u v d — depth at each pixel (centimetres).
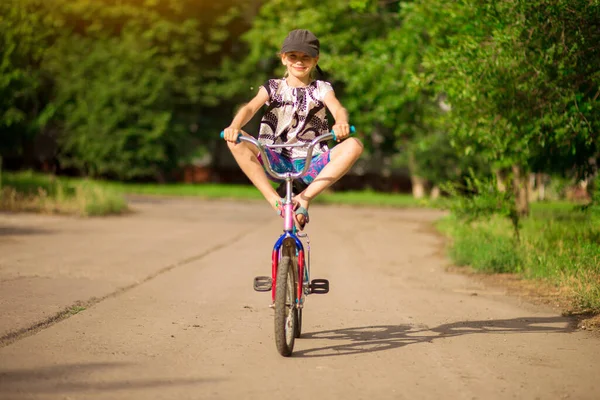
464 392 524
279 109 651
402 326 769
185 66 4997
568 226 1508
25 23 2511
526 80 1073
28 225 1886
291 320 631
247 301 899
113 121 4466
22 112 2877
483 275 1202
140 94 4516
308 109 649
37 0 2639
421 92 2383
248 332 718
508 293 1013
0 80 2459
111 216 2361
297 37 641
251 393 514
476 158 3800
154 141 4619
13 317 743
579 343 691
